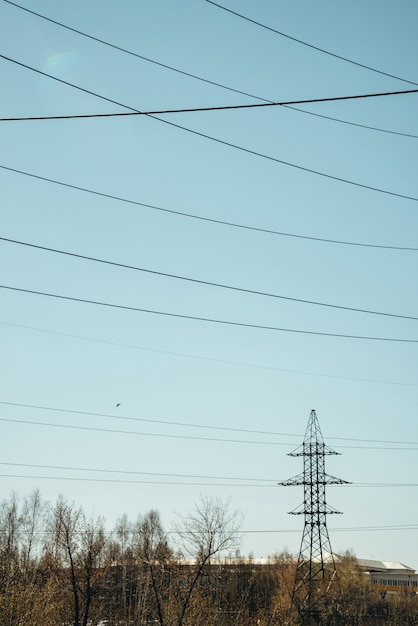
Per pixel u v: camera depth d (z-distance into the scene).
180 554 72.56
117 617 74.88
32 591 61.16
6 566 69.25
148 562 71.62
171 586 69.94
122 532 93.50
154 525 96.31
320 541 93.00
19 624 57.72
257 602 93.50
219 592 76.31
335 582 105.06
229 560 117.00
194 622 67.38
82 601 67.62
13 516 91.88
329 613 91.56
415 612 126.06
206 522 69.31
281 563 130.50
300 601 91.62
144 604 72.75
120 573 87.12
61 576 66.06
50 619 61.81
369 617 115.00
